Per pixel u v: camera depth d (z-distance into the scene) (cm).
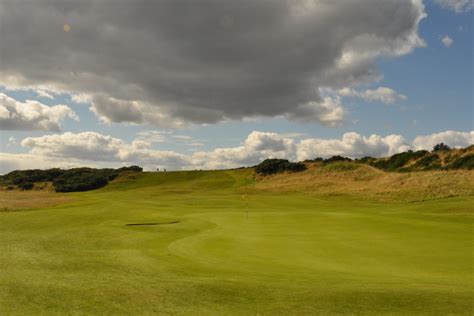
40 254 1872
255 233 2602
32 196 7969
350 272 1565
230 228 2848
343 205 5919
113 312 1076
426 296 1208
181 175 13362
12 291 1205
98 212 3894
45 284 1289
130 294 1208
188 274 1502
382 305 1143
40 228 3062
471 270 1609
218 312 1091
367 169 9906
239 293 1237
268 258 1841
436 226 2681
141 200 6297
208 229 2827
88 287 1268
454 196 6144
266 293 1237
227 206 5528
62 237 2392
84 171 15875
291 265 1692
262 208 5325
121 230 2723
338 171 10150
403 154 11638
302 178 10288
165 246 2167
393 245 2133
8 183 15075
